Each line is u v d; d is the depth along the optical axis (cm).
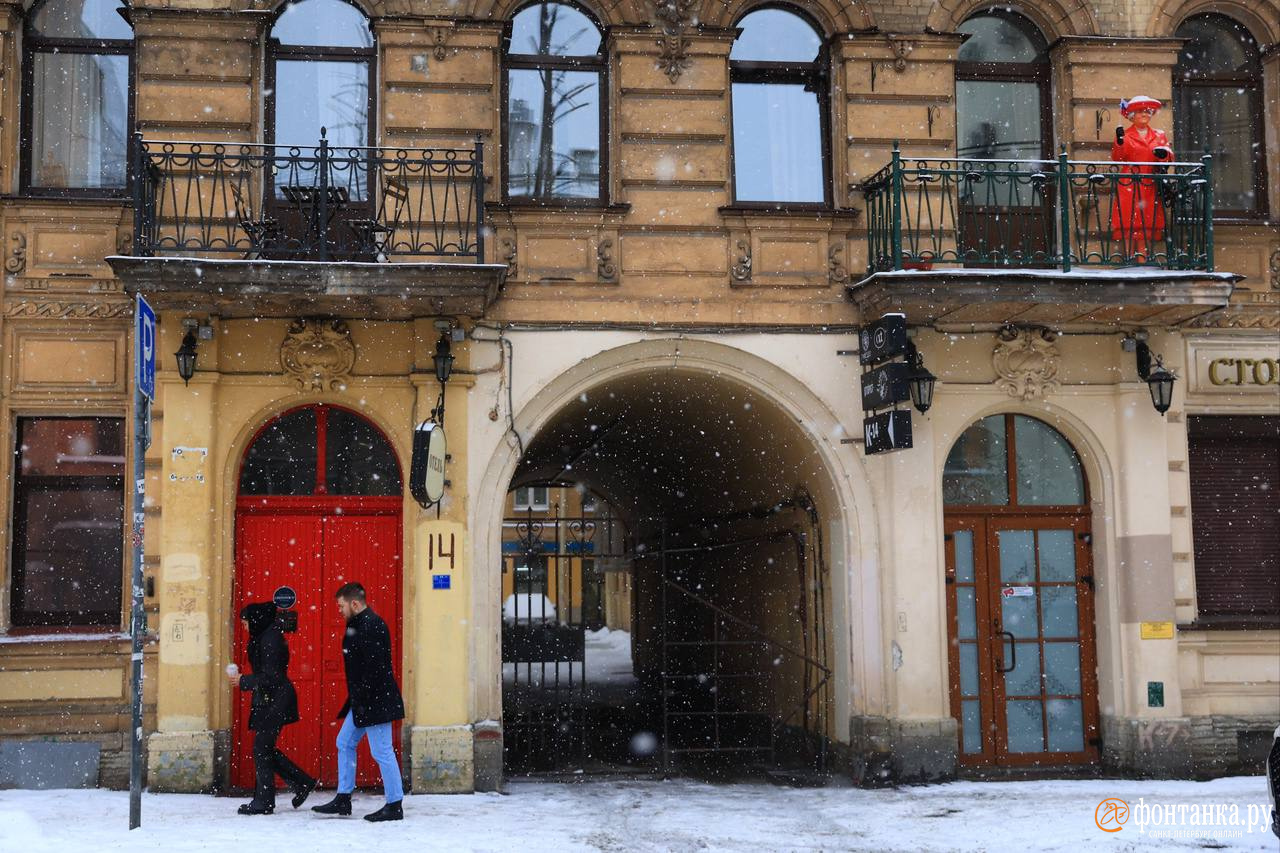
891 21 1284
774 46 1303
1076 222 1230
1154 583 1248
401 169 1190
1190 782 1198
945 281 1154
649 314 1220
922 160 1178
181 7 1193
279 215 1205
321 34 1239
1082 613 1287
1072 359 1275
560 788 1212
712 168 1245
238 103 1191
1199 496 1312
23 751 1123
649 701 2073
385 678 984
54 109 1207
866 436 1219
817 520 1334
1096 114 1302
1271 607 1309
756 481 1551
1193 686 1259
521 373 1202
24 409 1156
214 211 1173
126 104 1215
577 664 2834
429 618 1155
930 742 1210
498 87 1235
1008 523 1288
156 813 997
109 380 1162
